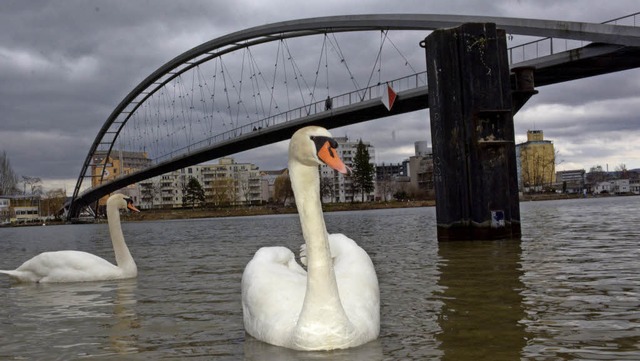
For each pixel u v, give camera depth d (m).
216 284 9.63
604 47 27.45
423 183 169.25
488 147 15.35
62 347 5.57
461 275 9.27
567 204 63.44
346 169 4.68
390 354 4.71
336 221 42.97
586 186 161.12
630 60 29.23
